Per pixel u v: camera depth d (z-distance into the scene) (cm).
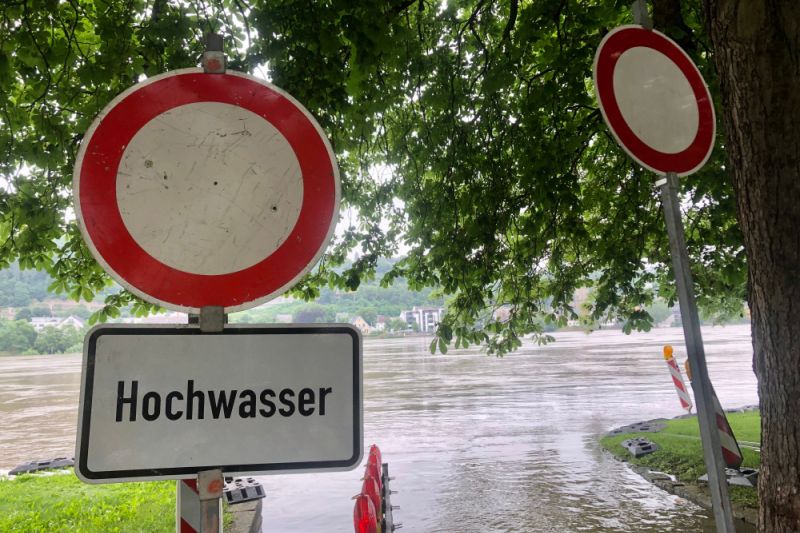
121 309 689
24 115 588
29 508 715
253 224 161
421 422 1416
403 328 13162
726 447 604
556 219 807
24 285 12912
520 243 813
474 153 711
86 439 145
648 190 807
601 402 1641
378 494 421
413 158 750
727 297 909
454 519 712
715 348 3881
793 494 287
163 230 155
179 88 160
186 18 471
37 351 9594
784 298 292
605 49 208
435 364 3366
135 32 490
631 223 852
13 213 637
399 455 1066
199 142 160
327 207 167
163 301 154
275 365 158
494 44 738
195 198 158
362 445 160
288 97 167
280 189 164
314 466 157
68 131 576
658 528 654
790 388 290
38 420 1716
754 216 304
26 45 482
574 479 866
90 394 147
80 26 521
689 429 1070
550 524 682
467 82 705
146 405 150
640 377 2236
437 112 690
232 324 157
